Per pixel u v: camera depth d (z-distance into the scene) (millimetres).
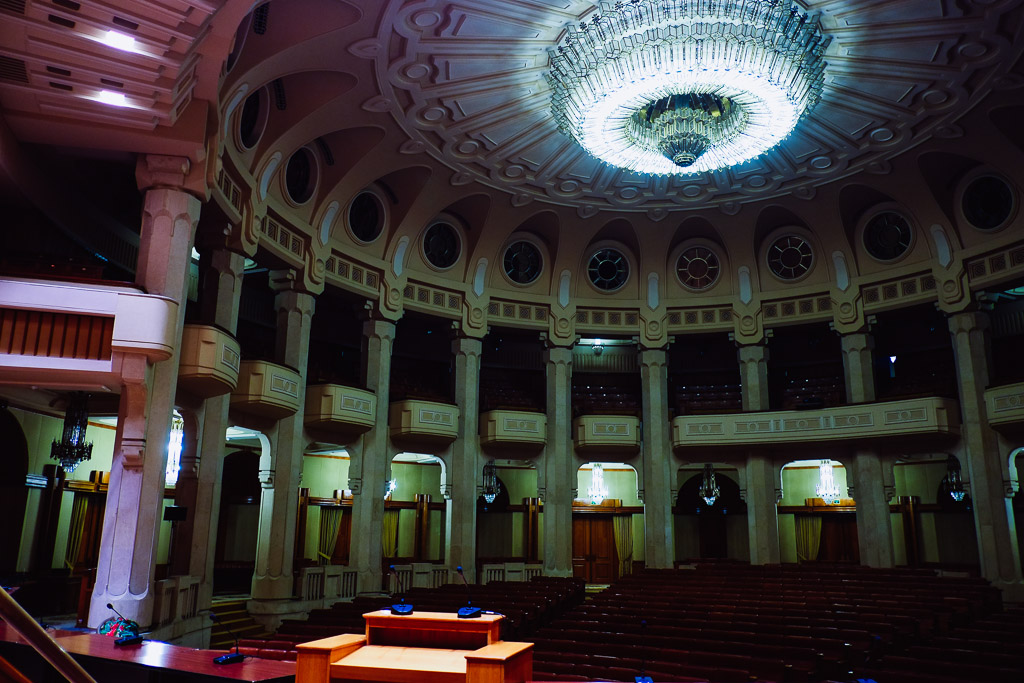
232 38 10852
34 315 11031
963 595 16234
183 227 12641
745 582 18547
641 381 27750
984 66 15773
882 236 22828
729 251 24766
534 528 27344
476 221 23609
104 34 9641
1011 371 23562
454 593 17609
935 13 14180
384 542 26172
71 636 8242
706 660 10922
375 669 6043
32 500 16703
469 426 23250
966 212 20938
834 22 14594
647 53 14469
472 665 5715
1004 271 20141
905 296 22328
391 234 22172
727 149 17609
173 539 15414
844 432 22281
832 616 13930
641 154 18062
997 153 18906
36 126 11484
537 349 28000
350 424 20094
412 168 21000
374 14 14109
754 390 24219
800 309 24141
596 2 14148
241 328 23062
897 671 9789
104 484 18562
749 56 14281
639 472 24719
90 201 15180
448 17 14344
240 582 22484
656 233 24750
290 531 18422
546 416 24625
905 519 25094
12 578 15406
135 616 11414
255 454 23656
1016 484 19938
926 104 17375
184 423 15766
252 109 16203
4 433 16281
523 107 17781
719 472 28234
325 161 19562
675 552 27953
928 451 21562
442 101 17234
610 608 15242
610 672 10047
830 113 17969
